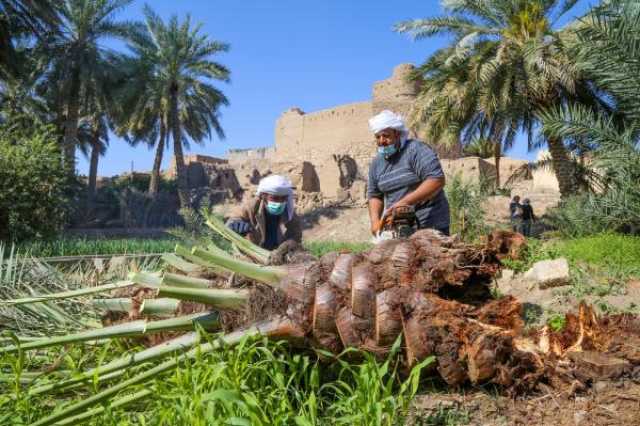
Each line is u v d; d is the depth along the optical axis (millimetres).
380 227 3539
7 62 19844
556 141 15625
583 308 2654
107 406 2104
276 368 2166
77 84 27016
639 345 2432
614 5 7898
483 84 15305
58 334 3129
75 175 18969
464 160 29703
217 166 47625
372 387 2027
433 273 2281
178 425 1931
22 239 14062
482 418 2217
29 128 17500
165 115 31719
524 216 16156
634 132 8383
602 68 8297
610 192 8398
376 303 2266
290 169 41688
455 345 2186
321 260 2496
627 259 6316
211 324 2535
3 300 3197
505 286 5348
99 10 26328
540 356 2391
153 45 29266
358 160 44156
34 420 2197
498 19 15992
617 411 2129
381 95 42688
